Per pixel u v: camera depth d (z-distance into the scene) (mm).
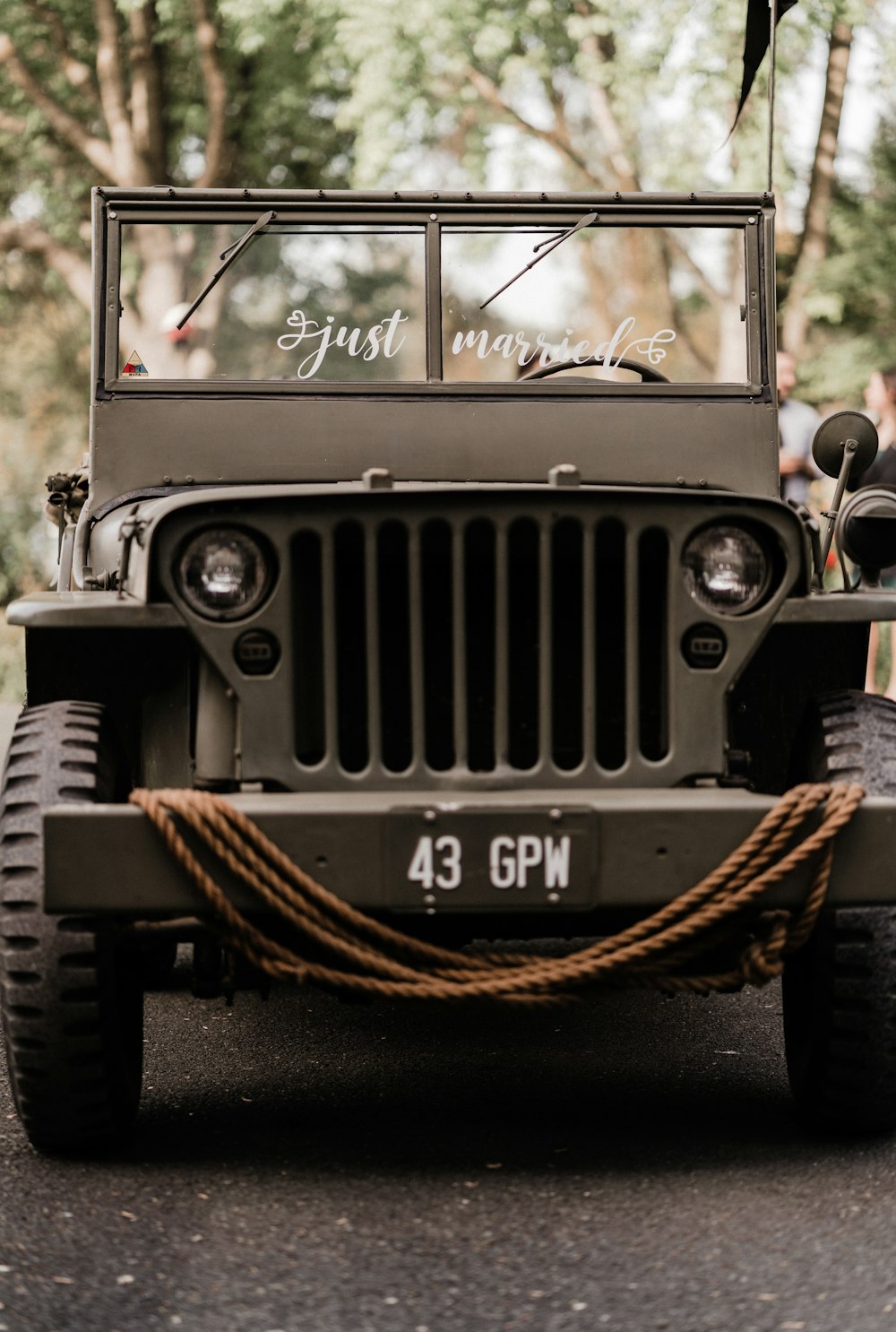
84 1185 3977
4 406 25906
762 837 3811
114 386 5434
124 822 3787
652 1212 3771
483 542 3998
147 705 4516
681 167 17719
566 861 3814
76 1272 3471
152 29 20078
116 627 4199
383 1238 3635
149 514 4246
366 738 4113
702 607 4039
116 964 4152
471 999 3834
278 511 3967
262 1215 3779
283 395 5461
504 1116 4516
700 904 3826
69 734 4164
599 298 5613
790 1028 4441
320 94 20891
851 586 4594
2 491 24750
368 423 5469
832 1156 4145
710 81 16922
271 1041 5359
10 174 22438
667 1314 3252
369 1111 4574
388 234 5531
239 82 20672
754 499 4016
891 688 10461
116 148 20312
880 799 3895
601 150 19672
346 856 3799
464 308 5539
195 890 3795
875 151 20703
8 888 3967
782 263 20266
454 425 5480
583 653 4004
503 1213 3779
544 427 5504
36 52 20953
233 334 5492
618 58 17094
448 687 4125
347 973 3914
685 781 4055
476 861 3811
